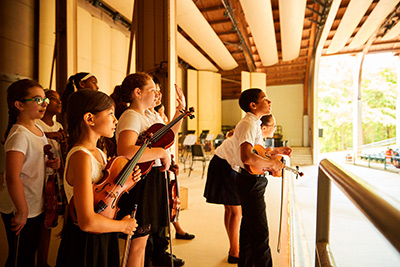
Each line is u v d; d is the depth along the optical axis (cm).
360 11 907
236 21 997
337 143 2709
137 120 135
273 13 1053
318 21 1033
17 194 129
